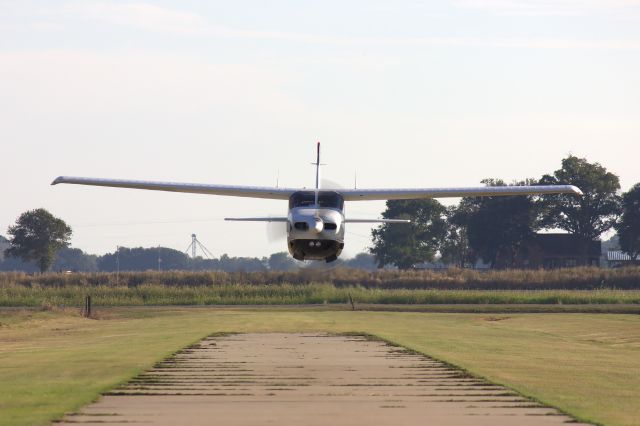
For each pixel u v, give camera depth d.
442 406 58.19
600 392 66.12
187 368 77.19
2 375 72.62
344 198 123.12
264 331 120.81
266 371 75.19
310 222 113.31
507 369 78.94
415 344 101.81
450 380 70.25
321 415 54.47
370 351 92.31
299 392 63.91
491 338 116.44
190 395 62.28
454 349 97.62
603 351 102.69
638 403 61.09
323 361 82.81
